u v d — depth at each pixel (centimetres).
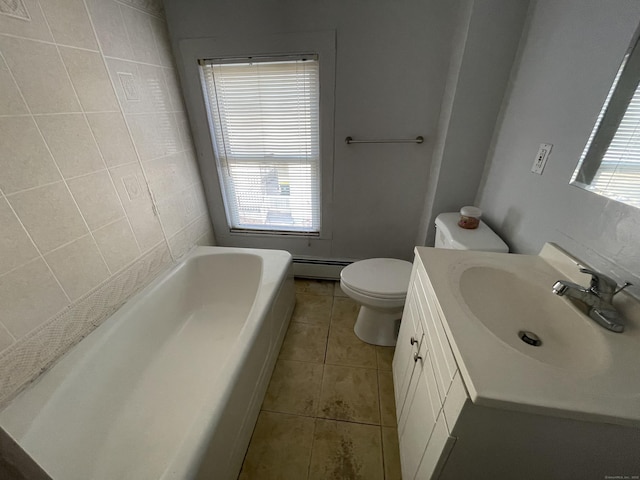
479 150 155
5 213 90
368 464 113
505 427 58
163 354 149
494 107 144
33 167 97
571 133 95
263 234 221
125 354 128
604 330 69
